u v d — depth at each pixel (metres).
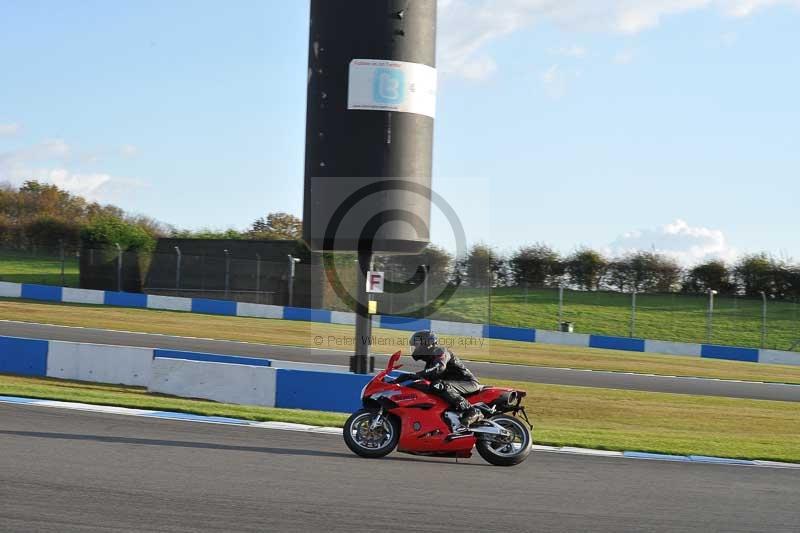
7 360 23.38
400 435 12.80
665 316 58.25
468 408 12.89
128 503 8.96
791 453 16.45
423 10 17.78
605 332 54.09
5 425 13.56
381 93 17.48
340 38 17.53
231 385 20.75
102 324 38.50
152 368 21.02
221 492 9.71
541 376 31.92
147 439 13.12
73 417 14.96
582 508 10.08
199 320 43.16
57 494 9.16
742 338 54.66
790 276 63.66
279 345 35.38
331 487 10.38
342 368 26.16
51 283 58.59
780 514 10.33
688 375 36.44
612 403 25.31
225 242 55.53
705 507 10.52
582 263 63.12
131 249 54.94
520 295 60.34
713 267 64.31
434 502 9.91
